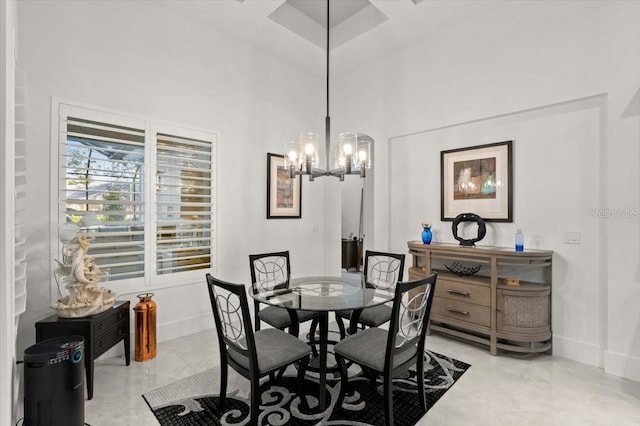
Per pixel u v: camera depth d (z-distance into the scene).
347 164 2.31
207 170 3.43
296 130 4.40
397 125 3.92
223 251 3.60
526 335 2.70
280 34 3.65
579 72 2.65
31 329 2.39
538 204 2.91
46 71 2.48
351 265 6.82
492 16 3.14
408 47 3.83
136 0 2.96
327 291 2.44
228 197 3.65
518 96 2.97
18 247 1.78
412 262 3.73
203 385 2.31
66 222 2.55
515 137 3.04
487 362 2.69
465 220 3.26
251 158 3.88
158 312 3.10
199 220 3.41
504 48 3.06
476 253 2.95
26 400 1.62
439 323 3.29
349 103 4.48
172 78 3.20
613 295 2.49
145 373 2.49
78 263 2.21
